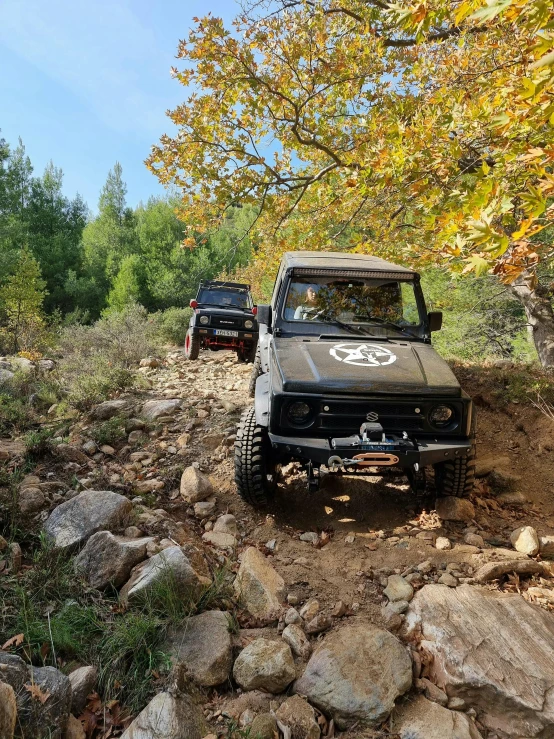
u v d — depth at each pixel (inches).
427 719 102.2
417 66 300.5
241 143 325.7
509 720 103.9
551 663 111.4
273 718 101.0
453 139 205.6
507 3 76.5
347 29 343.3
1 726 81.0
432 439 166.1
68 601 124.1
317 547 163.8
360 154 282.7
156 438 237.5
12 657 96.4
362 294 203.0
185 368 413.1
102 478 192.7
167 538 154.9
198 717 100.3
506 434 237.9
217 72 304.3
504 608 128.0
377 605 136.3
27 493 164.9
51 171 2247.8
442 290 532.7
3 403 272.5
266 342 230.2
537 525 178.5
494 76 219.6
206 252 1662.2
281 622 129.6
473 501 190.1
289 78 321.4
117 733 97.9
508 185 165.0
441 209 185.6
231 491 192.9
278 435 162.6
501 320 565.0
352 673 108.7
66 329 595.5
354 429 162.4
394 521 179.9
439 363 179.5
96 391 296.5
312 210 375.2
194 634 119.1
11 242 1573.6
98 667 109.3
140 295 1635.1
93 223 2119.8
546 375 283.0
